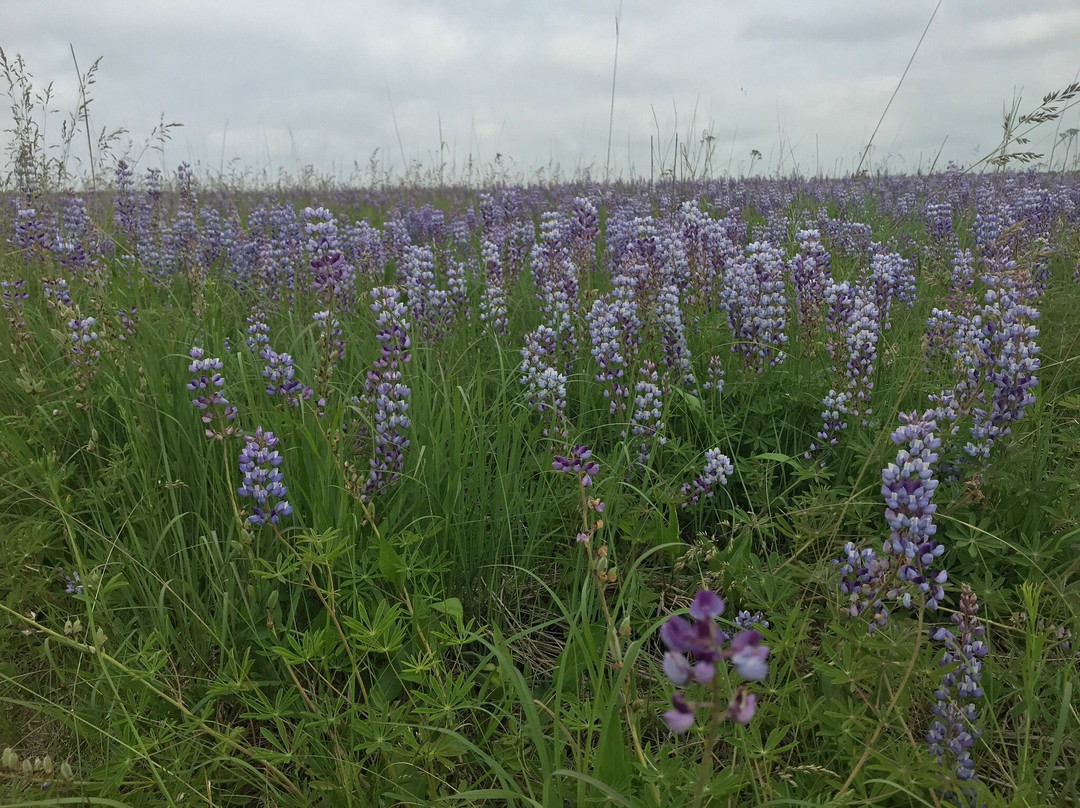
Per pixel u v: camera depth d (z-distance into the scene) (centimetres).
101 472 407
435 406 457
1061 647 322
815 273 547
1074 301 612
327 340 416
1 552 354
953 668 262
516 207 1043
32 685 330
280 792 278
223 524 381
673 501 403
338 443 364
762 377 521
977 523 380
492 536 384
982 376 401
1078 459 426
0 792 247
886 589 289
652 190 1353
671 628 135
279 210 952
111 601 355
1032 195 924
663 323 523
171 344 492
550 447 439
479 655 331
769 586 340
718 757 287
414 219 1122
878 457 401
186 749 271
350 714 278
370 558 346
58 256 646
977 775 268
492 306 615
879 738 271
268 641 317
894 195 1378
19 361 525
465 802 262
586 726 264
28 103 742
